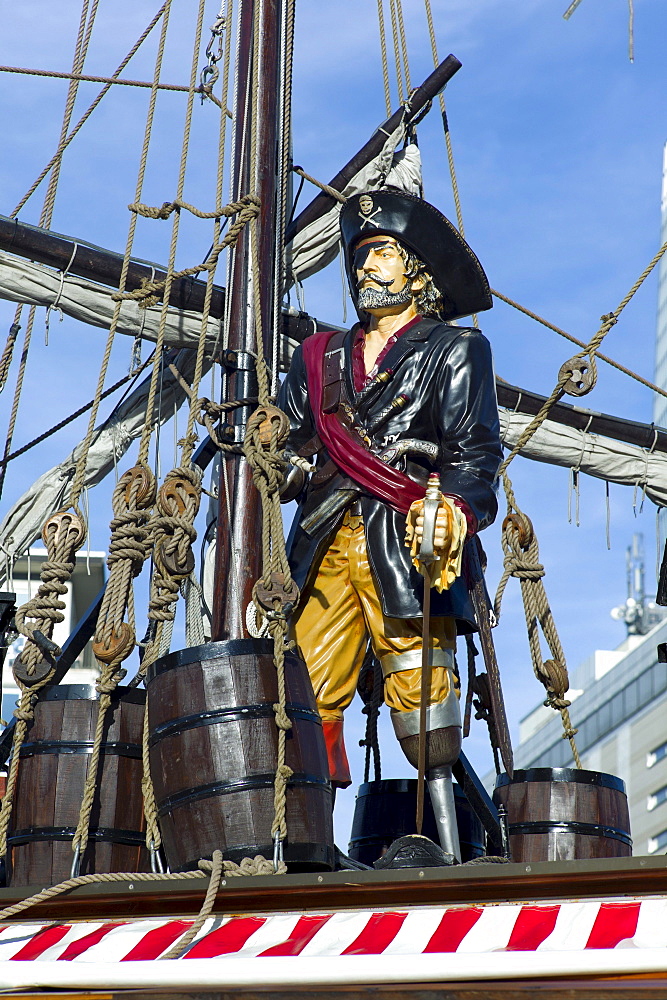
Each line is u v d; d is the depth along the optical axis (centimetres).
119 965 612
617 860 599
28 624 798
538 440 1259
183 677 740
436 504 725
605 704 5862
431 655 792
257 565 905
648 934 580
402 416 827
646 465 1268
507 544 881
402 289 855
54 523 817
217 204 962
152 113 960
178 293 1146
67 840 765
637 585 6156
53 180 1134
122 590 788
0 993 620
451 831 775
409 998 580
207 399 920
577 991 561
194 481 804
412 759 786
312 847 724
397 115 1210
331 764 803
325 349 873
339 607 816
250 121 1062
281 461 796
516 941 593
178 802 727
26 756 783
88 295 1134
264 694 736
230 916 661
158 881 670
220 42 1180
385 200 861
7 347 1131
